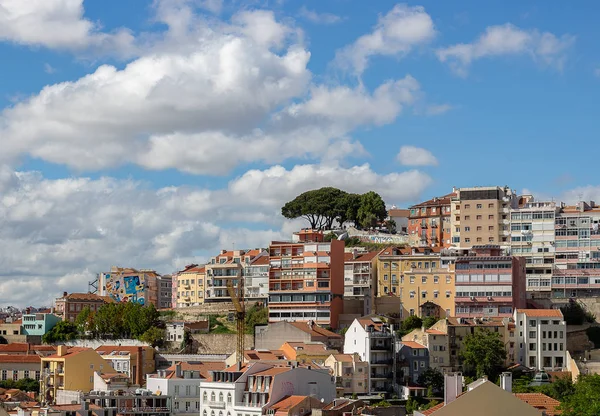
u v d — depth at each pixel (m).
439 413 163.38
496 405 164.50
